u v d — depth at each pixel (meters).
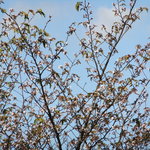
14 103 10.98
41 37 9.70
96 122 10.39
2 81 11.07
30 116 10.99
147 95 11.02
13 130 10.80
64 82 10.96
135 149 10.97
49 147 10.81
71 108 10.46
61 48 9.90
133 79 10.74
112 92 10.45
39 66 10.05
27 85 10.77
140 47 11.16
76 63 11.10
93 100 10.44
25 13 9.55
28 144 10.86
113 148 10.70
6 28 10.27
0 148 10.62
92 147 10.46
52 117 10.09
